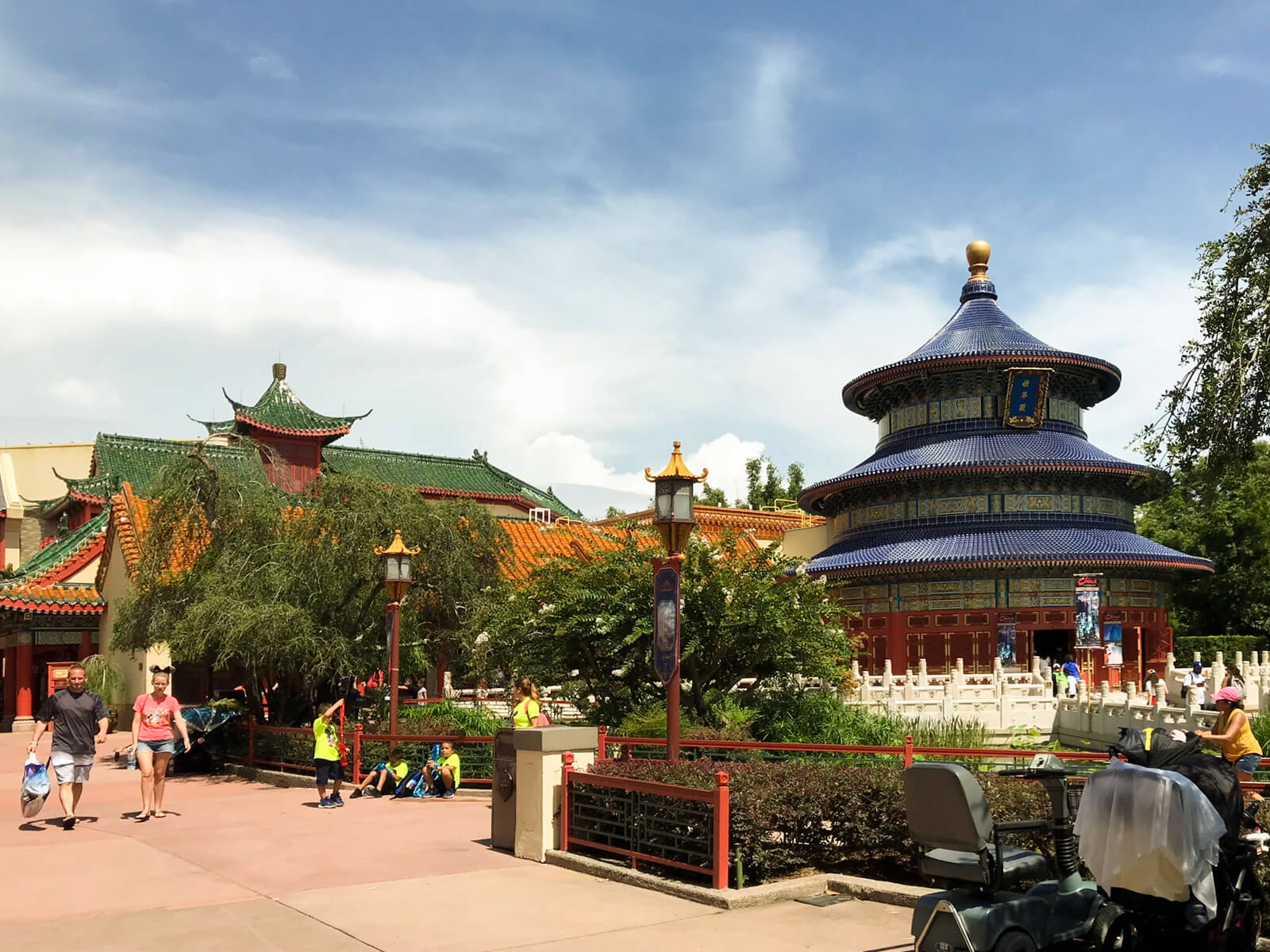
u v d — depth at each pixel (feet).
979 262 185.78
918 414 174.50
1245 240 71.46
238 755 84.94
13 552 215.51
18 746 109.70
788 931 31.83
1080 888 28.32
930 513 166.20
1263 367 70.03
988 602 156.15
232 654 82.23
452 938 31.55
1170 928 25.55
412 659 98.53
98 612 134.82
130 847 47.52
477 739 65.87
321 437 199.82
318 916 34.40
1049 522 161.58
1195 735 28.66
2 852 46.44
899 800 37.58
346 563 88.12
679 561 44.86
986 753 41.50
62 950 30.58
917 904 27.30
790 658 85.30
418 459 228.02
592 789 42.32
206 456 91.25
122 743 108.68
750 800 36.99
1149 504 217.56
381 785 66.90
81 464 226.79
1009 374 164.55
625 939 31.22
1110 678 149.07
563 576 89.15
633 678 87.51
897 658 160.97
